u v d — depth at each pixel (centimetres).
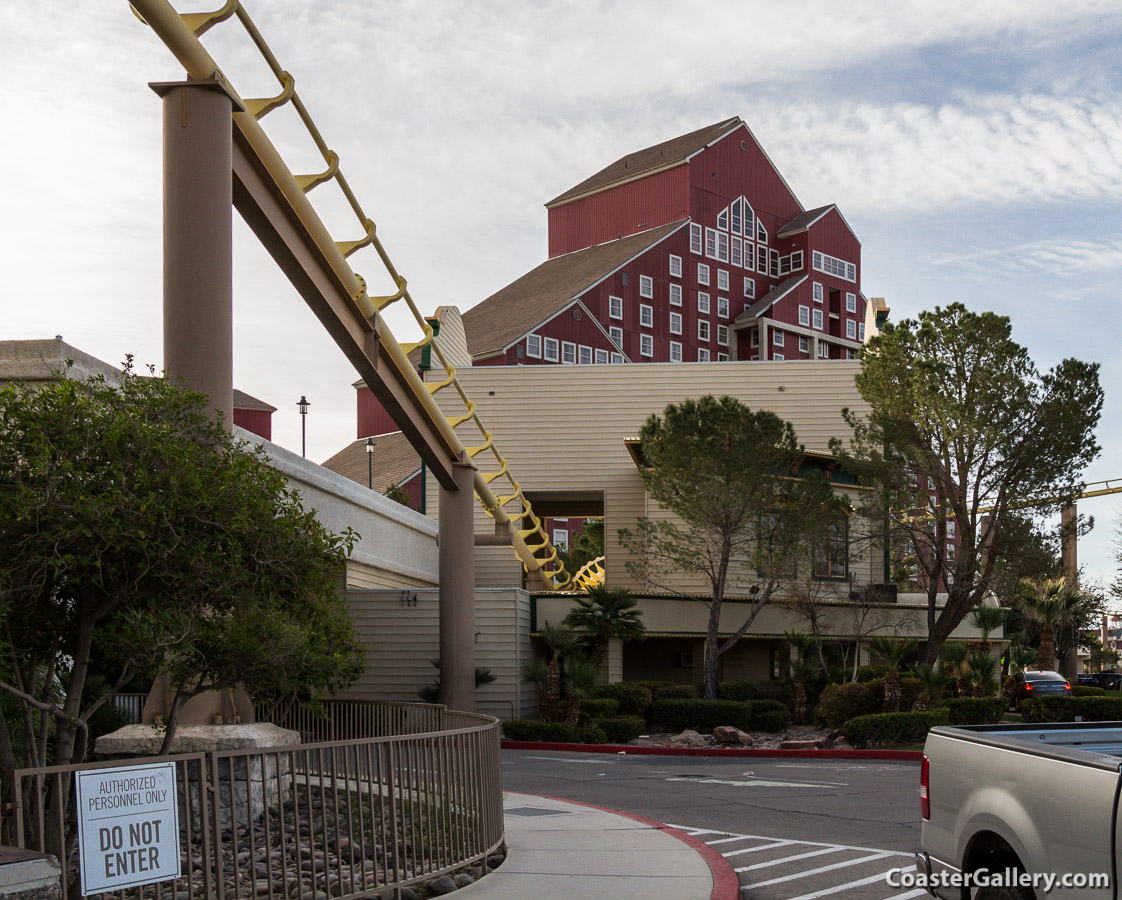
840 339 10144
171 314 1284
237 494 830
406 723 1573
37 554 760
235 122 1451
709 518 3077
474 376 4341
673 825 1328
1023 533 3120
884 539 3438
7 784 848
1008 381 3102
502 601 2969
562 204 10169
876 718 2425
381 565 3075
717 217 9575
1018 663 3603
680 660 3719
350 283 1920
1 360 1261
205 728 1242
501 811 1086
